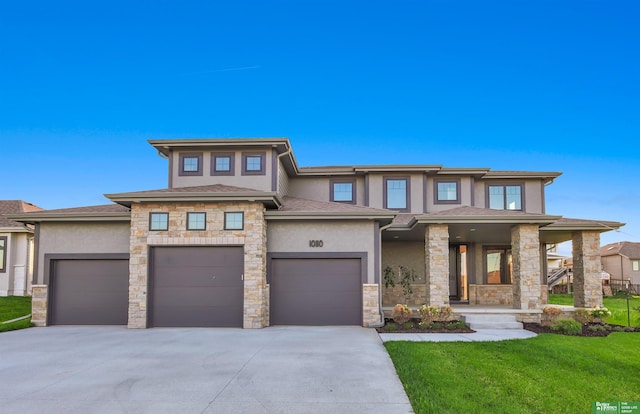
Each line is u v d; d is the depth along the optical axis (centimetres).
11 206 2670
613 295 3475
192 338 1244
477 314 1491
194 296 1486
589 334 1298
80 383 776
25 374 843
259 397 691
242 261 1488
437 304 1543
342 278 1530
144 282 1473
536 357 961
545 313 1466
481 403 666
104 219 1569
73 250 1597
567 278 3903
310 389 733
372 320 1478
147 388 743
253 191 1516
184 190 1600
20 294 2425
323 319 1515
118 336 1294
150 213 1498
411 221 1656
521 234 1549
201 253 1499
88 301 1586
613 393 734
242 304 1472
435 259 1562
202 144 1783
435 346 1080
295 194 2081
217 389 734
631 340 1197
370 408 641
